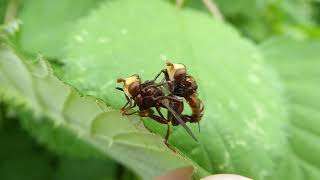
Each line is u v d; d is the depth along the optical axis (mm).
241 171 73
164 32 88
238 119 77
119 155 71
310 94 103
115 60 78
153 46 83
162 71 73
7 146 119
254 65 89
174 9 93
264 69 90
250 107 80
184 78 71
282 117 83
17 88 67
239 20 116
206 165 71
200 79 81
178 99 71
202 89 79
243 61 89
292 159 89
